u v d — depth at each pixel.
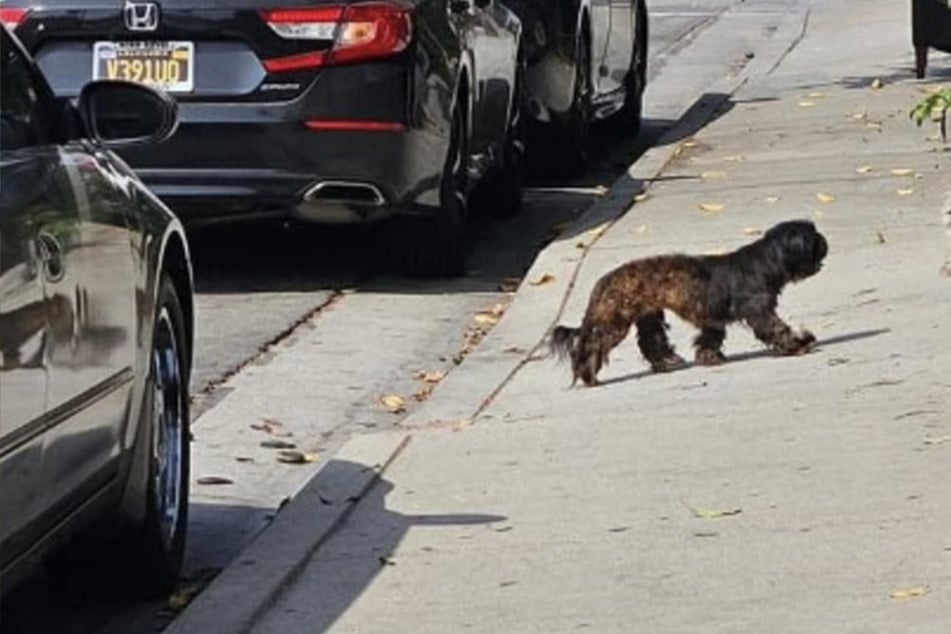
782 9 36.38
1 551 6.50
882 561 7.87
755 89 24.61
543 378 11.72
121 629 8.21
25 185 6.92
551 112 18.77
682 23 34.59
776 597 7.57
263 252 15.61
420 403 11.60
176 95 13.55
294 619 7.75
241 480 10.17
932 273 13.02
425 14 13.96
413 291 14.51
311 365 12.44
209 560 9.00
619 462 9.60
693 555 8.14
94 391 7.34
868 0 37.28
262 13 13.50
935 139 19.09
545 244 16.30
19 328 6.55
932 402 10.16
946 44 24.23
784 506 8.67
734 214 15.81
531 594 7.84
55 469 6.96
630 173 18.11
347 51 13.55
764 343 11.52
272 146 13.57
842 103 22.42
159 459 8.38
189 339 8.85
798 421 10.05
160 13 13.52
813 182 17.05
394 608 7.80
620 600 7.69
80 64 13.64
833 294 12.75
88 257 7.34
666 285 11.35
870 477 8.98
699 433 10.00
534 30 18.25
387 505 9.12
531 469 9.59
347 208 13.86
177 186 13.58
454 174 14.64
